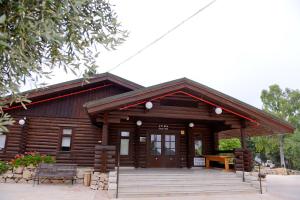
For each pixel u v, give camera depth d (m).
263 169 21.31
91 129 12.91
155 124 13.25
